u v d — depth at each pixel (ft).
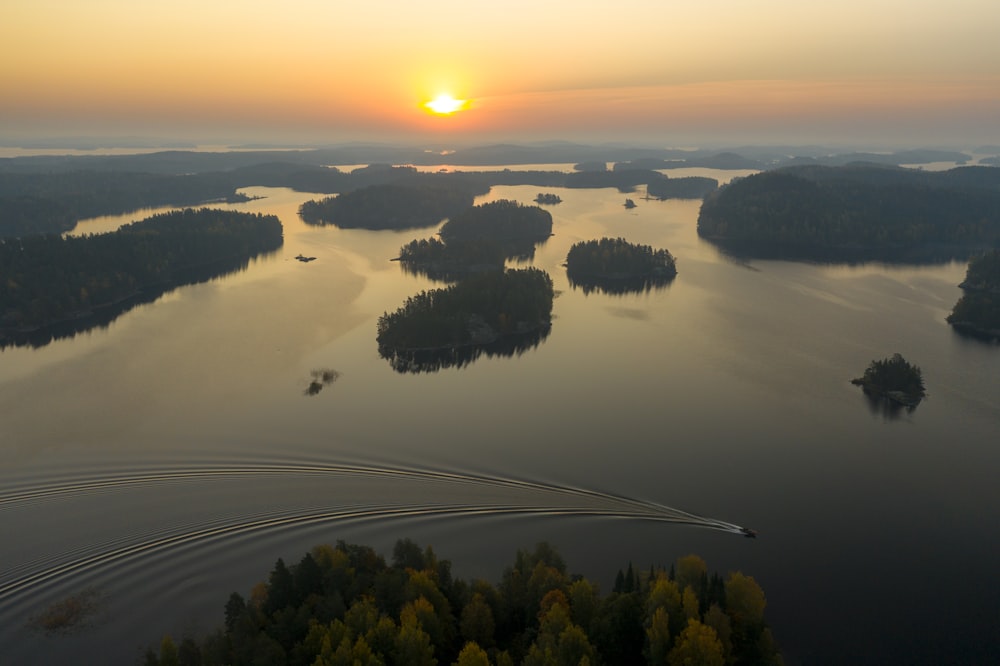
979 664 304.71
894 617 330.13
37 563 341.21
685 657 247.09
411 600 283.59
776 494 427.74
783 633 319.88
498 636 287.48
